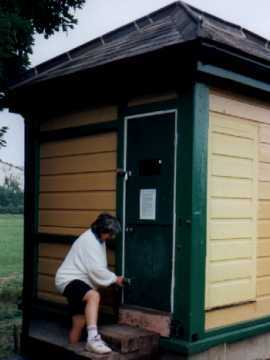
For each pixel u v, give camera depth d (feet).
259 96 18.66
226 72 16.63
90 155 19.71
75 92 19.75
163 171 17.02
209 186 16.85
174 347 16.10
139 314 17.24
